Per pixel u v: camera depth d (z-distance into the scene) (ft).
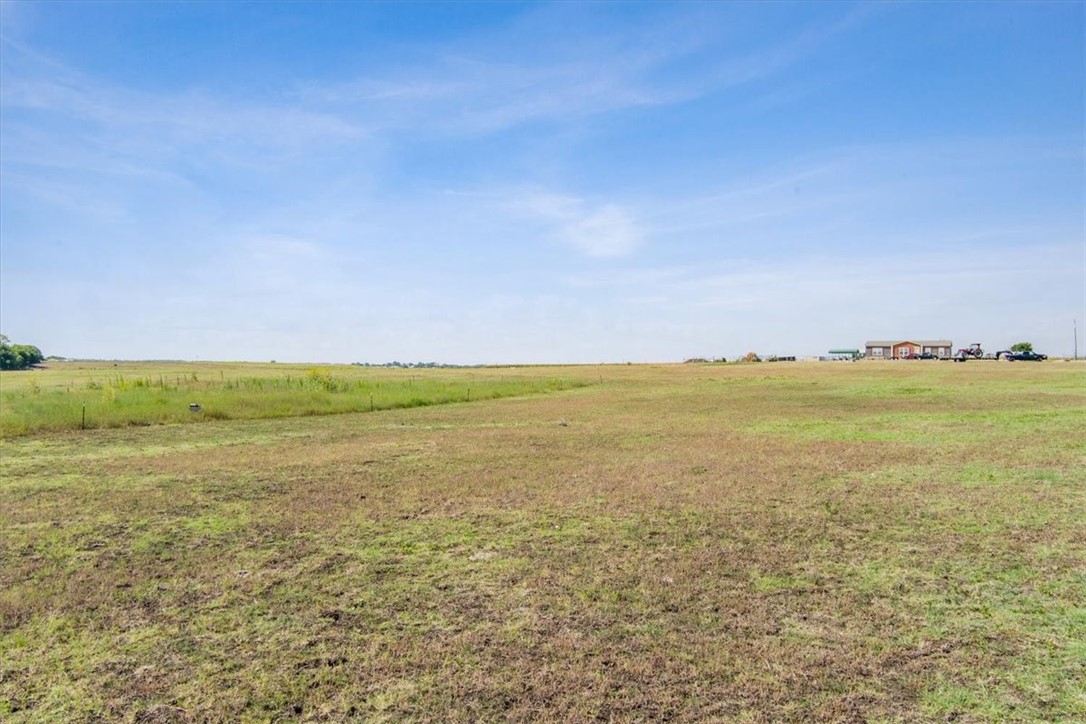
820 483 36.83
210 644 17.21
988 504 31.19
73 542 26.86
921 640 16.81
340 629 18.02
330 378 128.36
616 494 34.55
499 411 92.38
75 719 13.75
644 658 15.98
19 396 93.71
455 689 14.67
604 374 227.40
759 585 20.84
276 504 33.42
